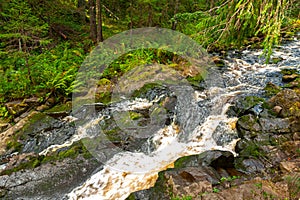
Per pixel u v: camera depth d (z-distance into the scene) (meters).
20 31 7.65
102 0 14.73
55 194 4.60
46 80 8.15
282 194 3.46
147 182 4.54
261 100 6.68
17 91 7.64
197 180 4.08
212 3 10.88
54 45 10.52
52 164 5.22
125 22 14.02
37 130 6.32
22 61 8.60
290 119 5.67
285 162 4.39
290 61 10.20
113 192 4.52
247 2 4.00
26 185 4.76
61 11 12.28
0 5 8.48
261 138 5.38
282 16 3.59
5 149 5.78
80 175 4.96
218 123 6.23
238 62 10.31
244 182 3.99
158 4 13.45
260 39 11.70
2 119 6.81
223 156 4.66
